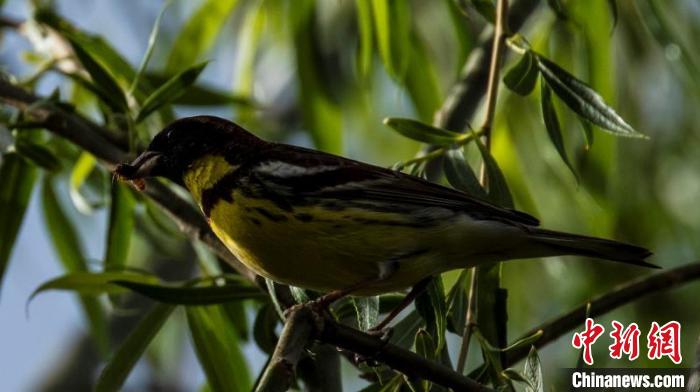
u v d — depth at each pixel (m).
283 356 7.52
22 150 11.48
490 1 9.90
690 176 14.16
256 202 8.80
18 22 12.98
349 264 8.69
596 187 11.98
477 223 8.41
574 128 13.08
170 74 12.47
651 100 14.16
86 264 12.62
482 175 9.46
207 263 11.01
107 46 12.52
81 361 15.70
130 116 10.77
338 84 14.39
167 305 10.27
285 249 8.76
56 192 12.55
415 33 13.15
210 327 10.82
